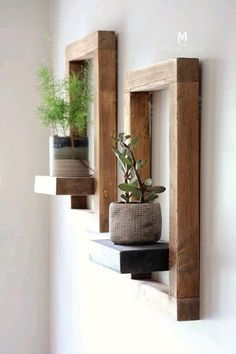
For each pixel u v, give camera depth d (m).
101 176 2.21
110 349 2.30
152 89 1.86
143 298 1.91
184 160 1.66
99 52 2.19
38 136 2.96
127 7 2.11
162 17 1.87
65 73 2.57
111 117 2.21
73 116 2.31
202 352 1.67
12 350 2.96
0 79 2.90
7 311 2.96
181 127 1.65
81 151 2.29
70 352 2.73
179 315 1.67
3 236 2.94
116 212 1.81
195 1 1.68
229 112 1.53
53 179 2.26
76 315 2.65
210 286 1.63
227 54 1.53
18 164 2.94
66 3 2.71
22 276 2.97
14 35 2.91
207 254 1.64
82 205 2.57
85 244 2.49
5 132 2.92
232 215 1.52
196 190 1.67
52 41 2.90
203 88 1.65
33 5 2.93
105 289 2.33
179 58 1.65
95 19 2.39
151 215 1.79
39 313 2.99
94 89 2.25
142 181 1.97
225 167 1.55
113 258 1.76
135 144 1.88
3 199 2.93
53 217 2.93
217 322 1.60
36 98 2.94
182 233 1.67
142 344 2.03
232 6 1.51
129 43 2.10
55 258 2.91
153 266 1.74
